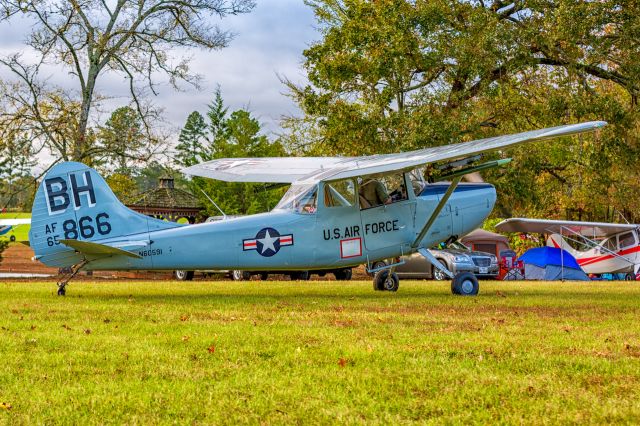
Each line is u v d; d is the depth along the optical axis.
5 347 6.14
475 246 28.25
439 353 5.87
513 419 3.97
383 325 7.69
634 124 23.19
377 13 24.31
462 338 6.68
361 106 25.30
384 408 4.24
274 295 12.66
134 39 26.14
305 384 4.81
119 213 11.62
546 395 4.49
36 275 26.02
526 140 10.27
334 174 11.74
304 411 4.18
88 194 11.52
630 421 3.92
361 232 12.55
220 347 6.17
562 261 27.05
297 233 12.12
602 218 40.69
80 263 11.59
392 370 5.20
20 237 51.41
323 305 10.27
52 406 4.28
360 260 12.59
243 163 14.13
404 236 12.93
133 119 26.45
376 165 11.65
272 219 12.04
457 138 22.95
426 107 23.61
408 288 15.66
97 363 5.49
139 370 5.23
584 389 4.61
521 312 9.34
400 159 11.84
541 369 5.24
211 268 11.86
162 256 11.56
